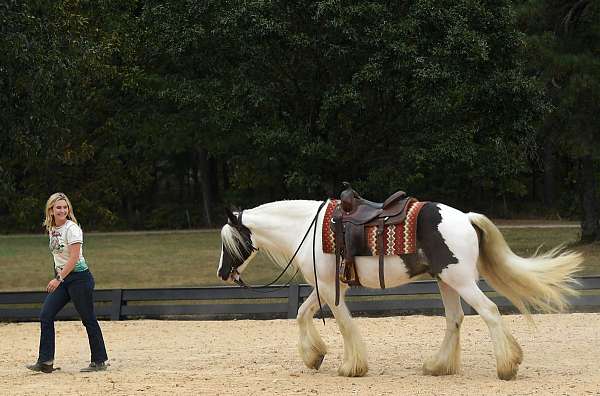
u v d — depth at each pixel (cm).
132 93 2859
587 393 721
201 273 2098
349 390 773
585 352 981
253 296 1431
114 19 2573
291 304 1424
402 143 2066
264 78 2075
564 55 2039
